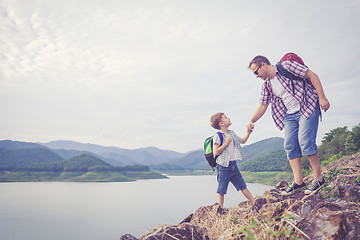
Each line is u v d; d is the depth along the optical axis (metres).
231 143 4.27
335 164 7.08
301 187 3.41
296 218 2.39
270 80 3.61
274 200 3.29
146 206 130.50
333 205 2.46
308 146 3.21
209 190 196.00
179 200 139.50
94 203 154.62
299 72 3.27
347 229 2.05
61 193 194.62
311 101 3.28
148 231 2.96
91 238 85.12
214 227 2.99
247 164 177.25
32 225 111.56
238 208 3.74
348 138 43.66
